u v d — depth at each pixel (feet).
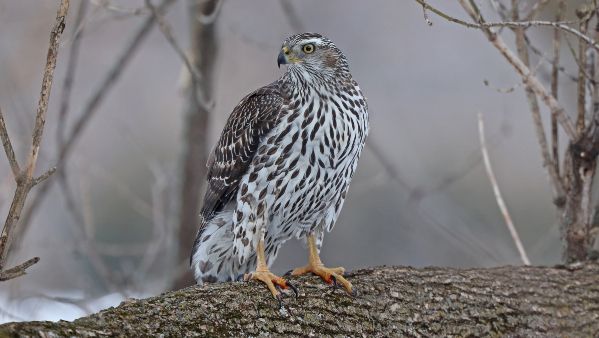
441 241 56.59
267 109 30.17
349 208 59.62
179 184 42.98
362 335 25.26
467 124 67.62
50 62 21.86
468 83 69.31
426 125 68.39
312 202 30.73
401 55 70.33
